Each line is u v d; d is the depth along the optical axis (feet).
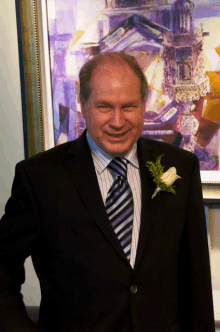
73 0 5.01
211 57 4.91
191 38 4.90
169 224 3.27
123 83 2.93
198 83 4.97
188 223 3.44
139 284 3.09
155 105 5.08
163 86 5.03
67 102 5.22
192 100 5.01
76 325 3.08
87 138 3.51
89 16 5.02
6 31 5.25
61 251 3.10
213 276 5.36
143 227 3.15
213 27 4.85
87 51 5.09
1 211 5.65
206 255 3.47
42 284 3.27
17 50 5.28
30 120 5.28
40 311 3.42
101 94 2.93
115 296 3.03
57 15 5.07
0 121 5.43
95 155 3.40
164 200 3.31
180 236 3.34
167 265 3.22
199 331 3.41
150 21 4.93
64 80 5.18
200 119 5.03
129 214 3.23
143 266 3.11
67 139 5.28
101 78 2.96
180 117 5.06
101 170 3.35
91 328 3.02
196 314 3.42
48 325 3.30
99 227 3.06
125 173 3.33
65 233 3.11
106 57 3.07
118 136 3.05
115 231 3.17
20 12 5.08
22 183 3.23
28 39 5.12
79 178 3.22
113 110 2.97
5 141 5.48
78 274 3.06
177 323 3.29
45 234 3.16
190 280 3.46
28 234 3.16
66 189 3.20
